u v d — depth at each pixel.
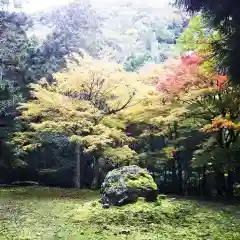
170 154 13.33
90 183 16.70
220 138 10.91
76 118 12.48
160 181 15.26
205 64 8.56
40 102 12.77
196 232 6.23
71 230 6.31
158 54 24.09
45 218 7.36
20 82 16.00
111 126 13.49
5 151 15.16
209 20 4.70
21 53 16.14
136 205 7.98
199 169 13.91
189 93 10.11
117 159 13.46
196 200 10.31
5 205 9.02
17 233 6.01
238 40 4.23
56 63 17.92
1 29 15.49
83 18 22.39
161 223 6.93
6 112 14.91
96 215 7.41
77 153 14.64
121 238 5.79
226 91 9.89
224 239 5.75
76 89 13.24
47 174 16.67
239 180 12.21
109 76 13.17
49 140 15.87
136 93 12.80
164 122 11.80
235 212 8.12
